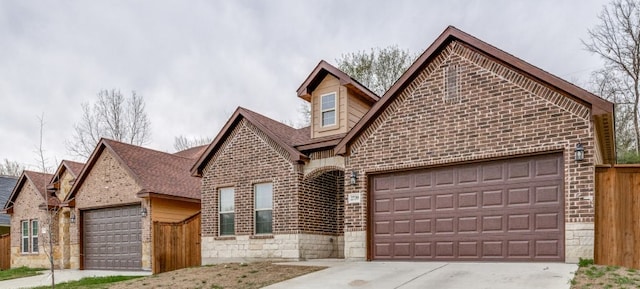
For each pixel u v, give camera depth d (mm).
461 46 11820
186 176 20391
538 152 10508
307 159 14711
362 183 12961
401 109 12586
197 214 16688
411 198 12359
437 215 11898
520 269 9531
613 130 11172
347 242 12977
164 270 15211
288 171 14742
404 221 12375
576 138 10047
